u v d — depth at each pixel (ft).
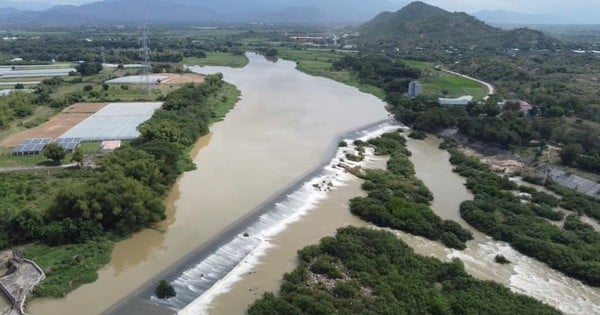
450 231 226.99
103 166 257.75
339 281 178.50
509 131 358.23
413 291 172.14
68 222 203.92
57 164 295.28
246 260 199.21
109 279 183.83
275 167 312.09
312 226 231.50
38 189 255.09
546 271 199.00
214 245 209.26
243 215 239.30
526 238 218.18
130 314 162.09
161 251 205.77
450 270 189.67
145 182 246.47
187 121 384.88
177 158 299.79
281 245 212.23
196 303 169.78
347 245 200.85
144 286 178.40
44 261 188.03
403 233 227.61
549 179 298.15
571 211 258.78
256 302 164.55
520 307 165.78
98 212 212.23
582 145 334.85
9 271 182.29
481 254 212.02
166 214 239.71
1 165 291.79
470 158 337.93
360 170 308.81
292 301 163.43
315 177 295.07
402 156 342.85
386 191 269.44
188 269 190.70
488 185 284.20
